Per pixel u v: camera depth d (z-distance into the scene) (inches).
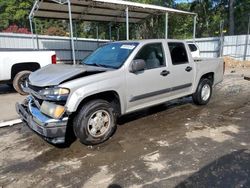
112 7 538.6
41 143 166.6
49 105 145.3
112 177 123.4
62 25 1644.9
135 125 196.5
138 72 177.6
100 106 157.9
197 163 134.6
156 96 196.1
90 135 156.1
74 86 145.6
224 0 1384.1
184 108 244.2
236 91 335.3
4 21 1615.4
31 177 125.7
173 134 176.7
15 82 313.0
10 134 184.2
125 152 150.2
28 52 314.7
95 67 173.0
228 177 120.6
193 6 1445.6
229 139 166.4
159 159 140.3
